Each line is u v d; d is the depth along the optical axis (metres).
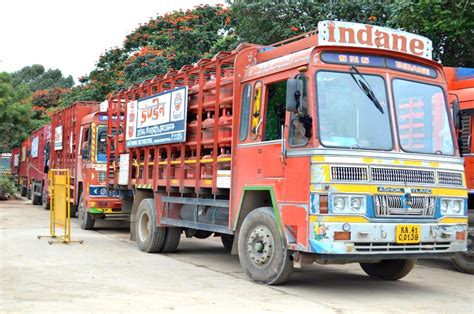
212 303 6.57
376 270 8.84
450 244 7.44
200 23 25.47
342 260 6.93
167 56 23.59
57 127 19.94
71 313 5.95
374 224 6.79
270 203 8.28
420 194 7.21
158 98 10.90
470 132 9.97
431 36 13.21
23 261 9.41
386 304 6.88
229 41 20.61
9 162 43.06
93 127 14.88
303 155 6.96
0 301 6.45
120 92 13.29
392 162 7.11
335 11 15.52
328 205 6.65
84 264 9.28
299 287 7.82
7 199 29.38
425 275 9.52
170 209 10.63
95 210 14.70
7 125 30.81
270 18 16.25
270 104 7.98
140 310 6.14
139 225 11.58
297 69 7.35
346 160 6.83
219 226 8.96
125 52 27.30
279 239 7.41
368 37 7.45
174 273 8.71
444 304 7.00
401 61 7.71
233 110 8.49
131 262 9.74
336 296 7.27
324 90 7.08
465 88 10.34
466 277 9.41
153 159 11.28
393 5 13.27
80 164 16.52
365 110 7.22
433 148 7.60
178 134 9.88
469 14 12.23
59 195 12.73
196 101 9.67
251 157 8.06
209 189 9.32
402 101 7.52
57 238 12.81
